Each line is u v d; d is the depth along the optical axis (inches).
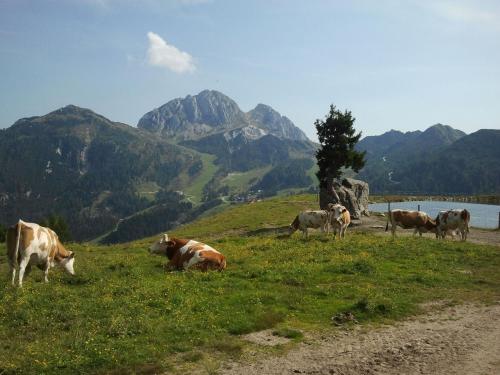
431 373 426.6
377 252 1022.4
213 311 567.2
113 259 1009.5
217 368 420.2
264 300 624.7
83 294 636.1
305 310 594.2
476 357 466.6
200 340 476.1
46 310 548.4
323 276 777.6
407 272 840.3
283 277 762.2
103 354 427.5
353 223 1988.2
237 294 644.7
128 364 417.1
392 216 1469.0
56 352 429.4
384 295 675.4
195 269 835.4
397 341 508.4
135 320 513.7
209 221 2571.4
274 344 484.1
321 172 2202.3
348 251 1039.0
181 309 567.5
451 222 1405.0
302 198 3646.7
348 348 482.6
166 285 685.3
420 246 1122.0
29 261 725.3
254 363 436.5
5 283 691.4
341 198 2201.0
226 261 937.5
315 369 428.8
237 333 510.0
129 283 700.7
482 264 952.3
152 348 448.5
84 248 1337.4
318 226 1364.4
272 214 2554.1
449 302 667.4
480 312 627.8
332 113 2149.4
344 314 575.5
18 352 430.3
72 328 491.8
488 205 3786.9
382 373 425.4
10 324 505.4
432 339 518.0
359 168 2187.5
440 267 891.4
